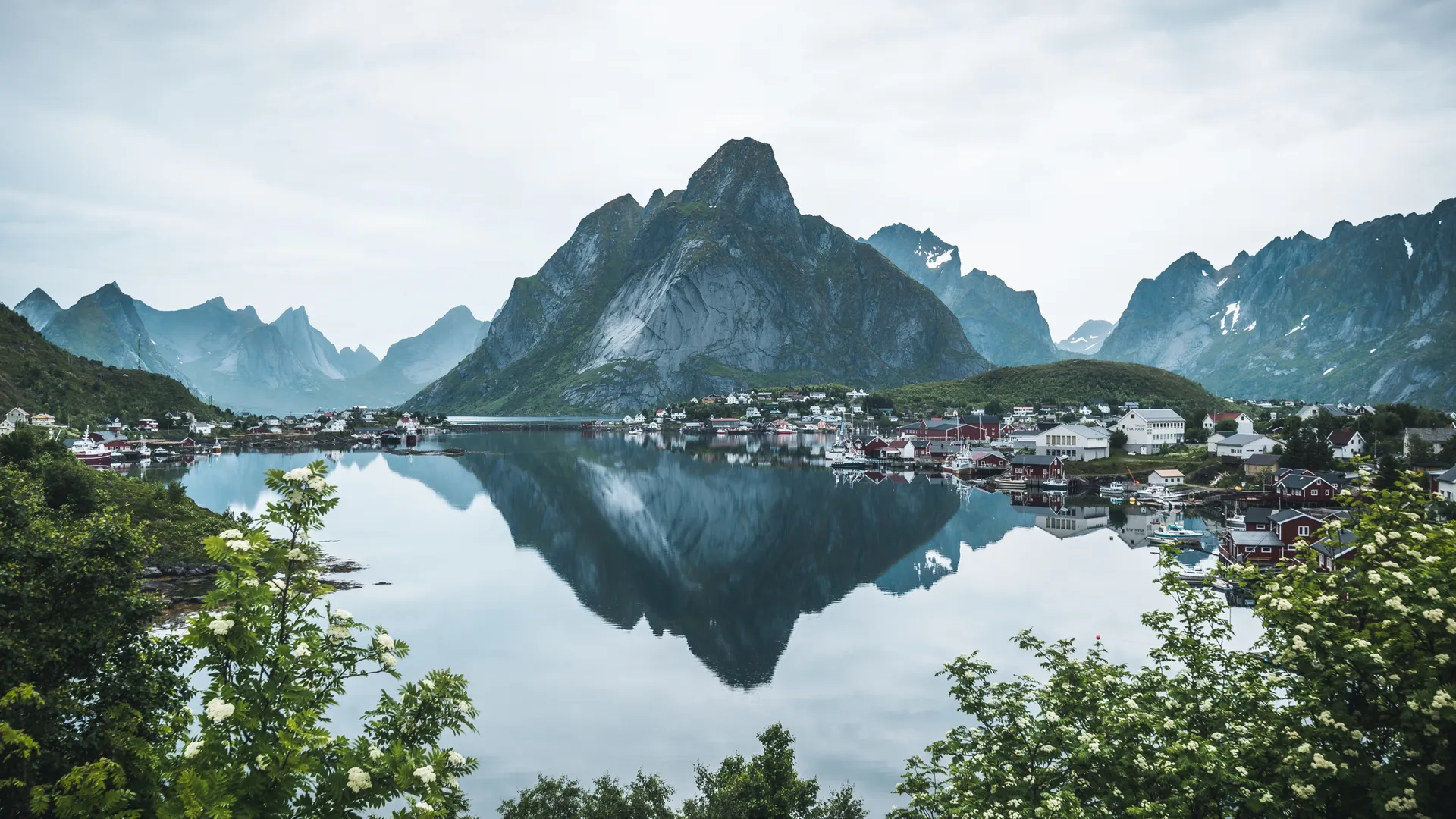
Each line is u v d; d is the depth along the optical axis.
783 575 87.31
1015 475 160.25
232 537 14.24
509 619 70.75
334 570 87.19
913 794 22.23
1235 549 86.44
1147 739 18.48
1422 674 14.53
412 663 59.38
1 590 16.88
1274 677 18.97
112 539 19.09
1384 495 18.50
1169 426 193.75
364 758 13.96
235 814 12.51
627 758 45.19
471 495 146.25
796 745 46.75
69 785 13.60
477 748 46.41
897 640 64.56
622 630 67.94
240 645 13.42
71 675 17.77
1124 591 77.31
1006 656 59.53
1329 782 15.14
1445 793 14.38
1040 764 18.98
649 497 146.12
